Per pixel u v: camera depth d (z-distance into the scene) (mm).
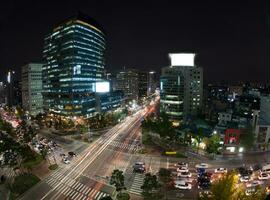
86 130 159125
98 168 91688
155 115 193125
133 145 121750
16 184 77438
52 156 108125
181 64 174750
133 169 88250
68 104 188375
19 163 96812
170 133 117688
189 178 79062
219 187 27281
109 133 152250
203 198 28469
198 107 165625
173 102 154000
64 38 193750
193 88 162625
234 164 91750
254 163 92750
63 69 193250
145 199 65438
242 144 105812
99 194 71312
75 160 102250
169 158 99812
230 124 118812
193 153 105125
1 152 104812
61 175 86188
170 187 72312
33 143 127688
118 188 67125
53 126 175250
